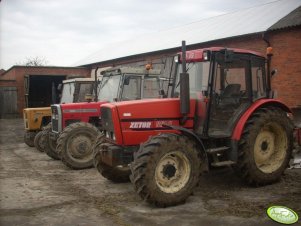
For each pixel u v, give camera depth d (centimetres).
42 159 956
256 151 614
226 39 1326
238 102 605
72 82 1063
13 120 2064
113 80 855
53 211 507
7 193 602
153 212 494
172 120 575
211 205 517
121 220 466
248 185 614
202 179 657
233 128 592
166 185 520
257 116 605
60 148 798
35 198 571
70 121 874
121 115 557
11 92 2147
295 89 1144
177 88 626
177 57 627
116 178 660
